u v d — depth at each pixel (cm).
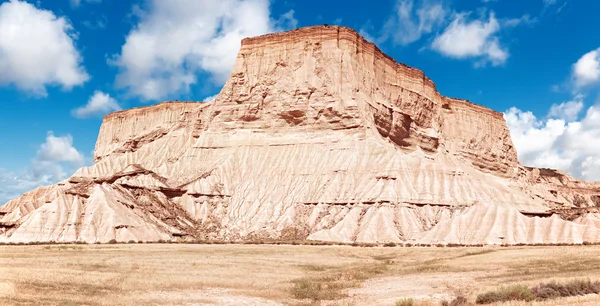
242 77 13862
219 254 7500
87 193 10888
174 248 8375
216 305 3769
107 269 5453
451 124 17212
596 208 11731
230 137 13488
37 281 4344
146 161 15462
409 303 3678
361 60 13600
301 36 13538
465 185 11931
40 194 15350
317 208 11356
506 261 6375
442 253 7956
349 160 12050
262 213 11619
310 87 13038
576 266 5609
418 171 11944
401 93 14925
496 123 18962
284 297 4194
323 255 7838
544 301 3512
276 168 12569
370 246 9588
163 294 4100
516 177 18225
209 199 12212
